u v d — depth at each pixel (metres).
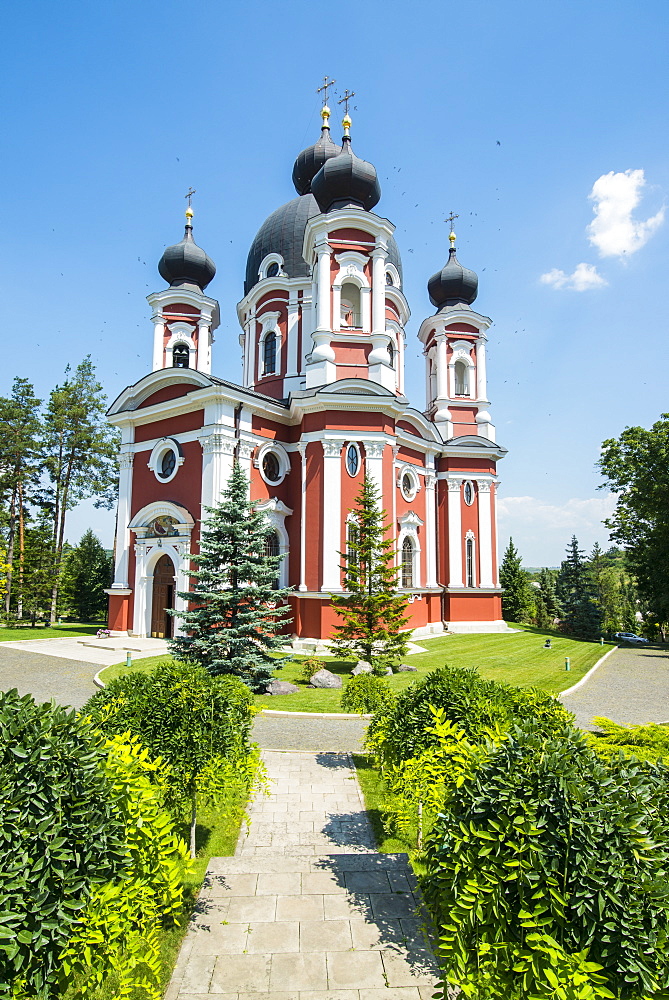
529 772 4.37
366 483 21.25
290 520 26.50
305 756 12.00
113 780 4.71
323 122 35.19
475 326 37.06
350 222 27.11
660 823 4.10
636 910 3.66
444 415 36.28
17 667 21.73
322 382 26.22
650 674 22.28
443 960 4.92
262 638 17.61
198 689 7.63
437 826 4.80
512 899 4.03
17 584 40.41
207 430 24.31
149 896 4.73
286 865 7.18
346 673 20.02
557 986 3.43
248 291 34.44
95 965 4.19
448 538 34.28
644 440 36.41
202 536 18.42
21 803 4.02
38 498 42.25
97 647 25.16
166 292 31.36
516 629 37.66
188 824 8.51
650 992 3.49
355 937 5.57
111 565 47.06
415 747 7.54
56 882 3.98
